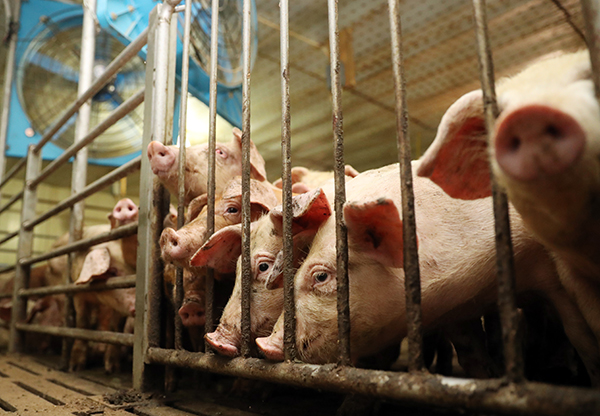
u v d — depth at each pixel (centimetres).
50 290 146
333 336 63
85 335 118
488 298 72
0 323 212
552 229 44
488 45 44
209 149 83
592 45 39
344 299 56
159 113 103
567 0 198
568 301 69
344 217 56
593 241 45
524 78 46
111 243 136
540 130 34
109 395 90
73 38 186
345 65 225
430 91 274
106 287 114
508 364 41
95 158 181
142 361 94
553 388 37
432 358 105
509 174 36
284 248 63
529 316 103
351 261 64
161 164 95
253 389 88
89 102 155
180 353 83
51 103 187
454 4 203
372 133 333
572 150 34
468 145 50
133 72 177
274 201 91
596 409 34
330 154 368
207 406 80
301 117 306
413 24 217
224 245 77
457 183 52
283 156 65
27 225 181
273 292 72
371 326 64
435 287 65
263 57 250
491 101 43
